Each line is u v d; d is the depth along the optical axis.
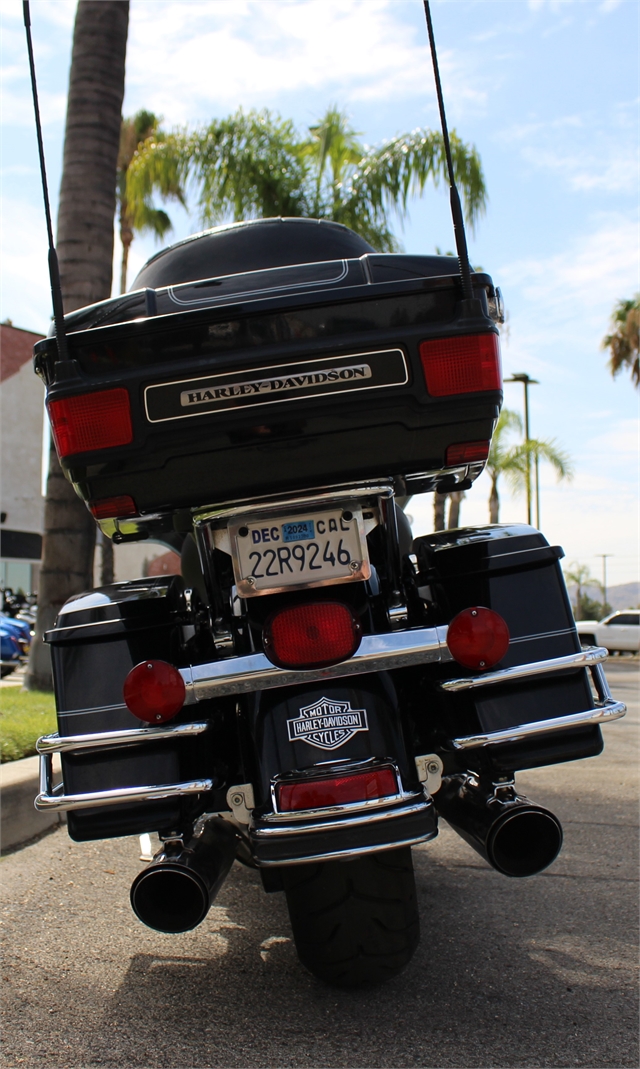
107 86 8.49
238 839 2.66
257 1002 2.50
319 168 12.20
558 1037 2.27
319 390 2.29
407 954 2.43
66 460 2.33
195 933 3.04
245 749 2.38
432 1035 2.29
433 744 2.52
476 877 3.58
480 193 11.79
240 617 2.59
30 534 30.81
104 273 8.46
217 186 12.20
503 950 2.83
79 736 2.32
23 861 3.82
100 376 2.31
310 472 2.35
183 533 3.40
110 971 2.71
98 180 8.42
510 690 2.44
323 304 2.30
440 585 2.56
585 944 2.86
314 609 2.30
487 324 2.34
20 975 2.67
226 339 2.30
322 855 2.16
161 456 2.31
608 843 4.01
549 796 5.03
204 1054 2.21
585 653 2.45
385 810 2.19
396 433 2.34
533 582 2.55
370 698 2.35
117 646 2.46
